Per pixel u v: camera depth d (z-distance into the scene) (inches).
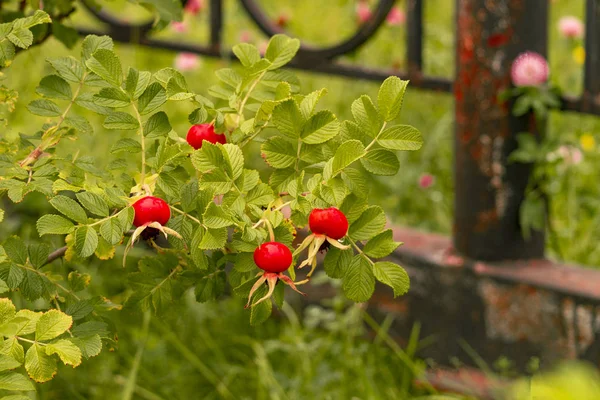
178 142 63.0
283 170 59.2
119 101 59.8
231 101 63.5
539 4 113.2
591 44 114.5
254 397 124.8
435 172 179.0
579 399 29.5
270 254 53.6
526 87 113.3
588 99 115.2
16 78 163.9
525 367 119.0
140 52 209.2
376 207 58.5
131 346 129.3
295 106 56.7
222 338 135.4
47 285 65.2
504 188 118.0
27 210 148.8
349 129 58.4
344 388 120.3
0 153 67.4
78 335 62.8
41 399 115.8
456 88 118.6
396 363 129.3
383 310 130.2
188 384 126.6
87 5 96.3
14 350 53.6
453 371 124.8
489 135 116.6
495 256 120.3
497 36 113.3
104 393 120.2
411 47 131.4
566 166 147.9
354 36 133.6
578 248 150.6
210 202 52.8
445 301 123.8
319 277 134.1
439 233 160.9
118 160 63.1
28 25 61.4
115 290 142.3
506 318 119.1
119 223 54.7
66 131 69.6
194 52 154.0
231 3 238.1
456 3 117.0
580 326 114.1
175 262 69.1
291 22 235.0
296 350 126.2
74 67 63.7
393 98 56.9
